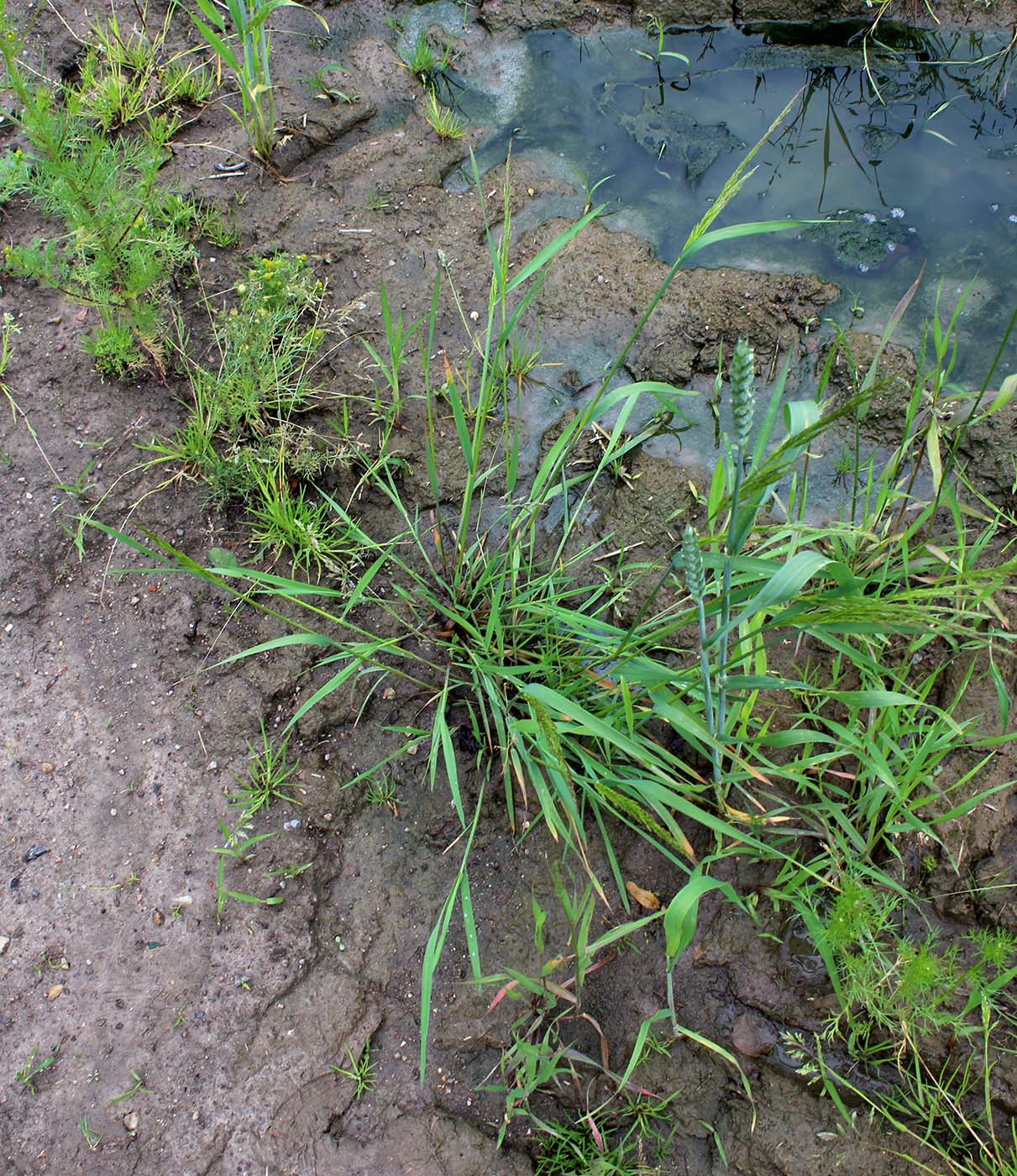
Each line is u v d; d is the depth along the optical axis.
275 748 2.45
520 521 2.65
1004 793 2.30
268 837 2.35
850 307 2.98
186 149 3.22
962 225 3.15
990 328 2.93
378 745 2.47
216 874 2.31
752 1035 2.18
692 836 2.36
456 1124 2.13
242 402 2.70
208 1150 2.08
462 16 3.61
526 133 3.38
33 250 2.72
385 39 3.55
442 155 3.30
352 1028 2.20
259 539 2.66
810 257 3.09
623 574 2.62
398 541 2.69
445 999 2.24
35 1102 2.11
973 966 2.06
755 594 1.91
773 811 2.24
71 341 2.88
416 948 2.28
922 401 2.76
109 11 3.43
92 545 2.65
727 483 1.96
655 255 3.11
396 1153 2.10
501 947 2.28
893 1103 2.09
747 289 2.98
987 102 3.43
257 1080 2.14
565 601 2.61
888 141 3.35
